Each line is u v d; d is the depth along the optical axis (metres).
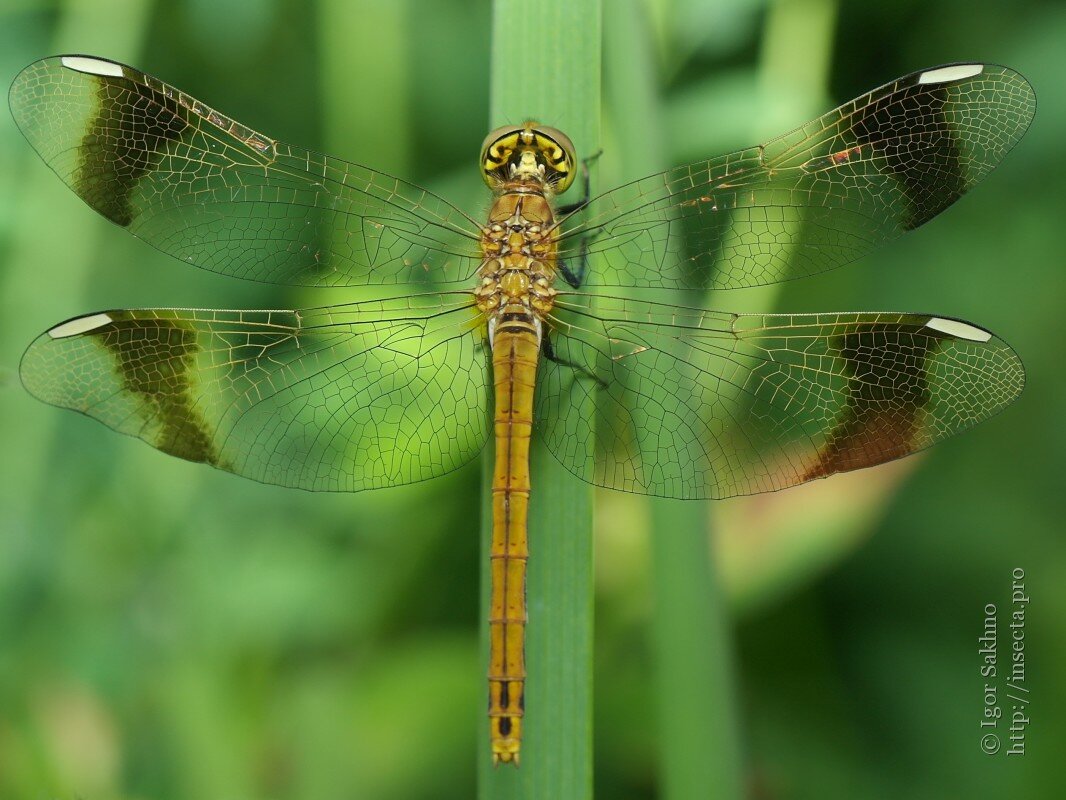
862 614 0.36
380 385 0.34
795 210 0.34
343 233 0.34
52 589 0.35
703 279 0.34
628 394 0.34
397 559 0.35
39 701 0.35
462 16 0.37
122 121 0.34
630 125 0.34
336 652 0.35
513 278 0.34
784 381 0.34
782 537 0.35
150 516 0.36
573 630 0.33
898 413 0.34
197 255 0.34
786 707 0.36
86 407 0.34
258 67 0.37
